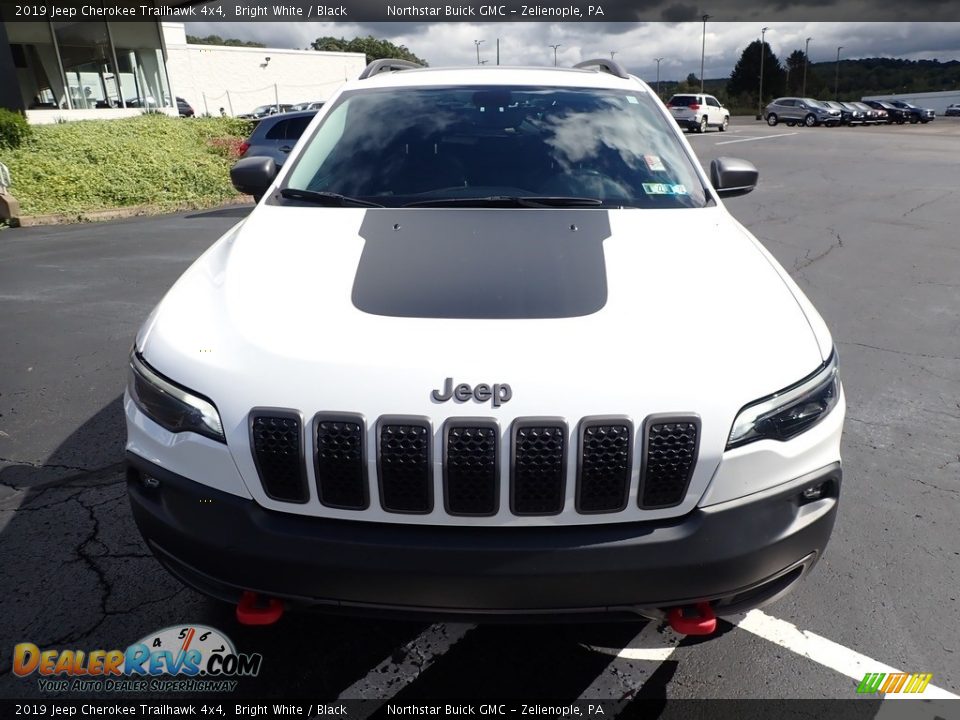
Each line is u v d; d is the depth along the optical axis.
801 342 1.93
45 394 4.35
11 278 7.21
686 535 1.73
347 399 1.72
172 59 42.00
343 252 2.28
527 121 3.15
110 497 3.22
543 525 1.74
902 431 3.82
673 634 2.40
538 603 1.74
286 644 2.36
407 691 2.18
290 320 1.92
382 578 1.73
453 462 1.69
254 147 11.63
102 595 2.58
